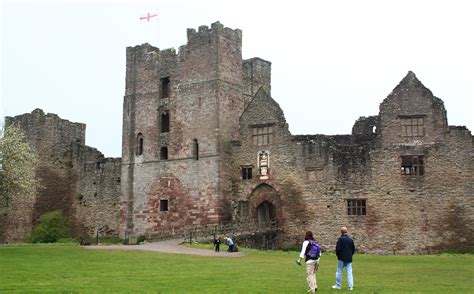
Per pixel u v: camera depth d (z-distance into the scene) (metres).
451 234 52.88
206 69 61.28
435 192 53.78
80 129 77.50
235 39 63.47
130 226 64.12
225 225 57.88
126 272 28.44
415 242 53.53
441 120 54.47
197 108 61.38
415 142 54.88
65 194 73.75
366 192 55.41
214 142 59.69
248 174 60.25
